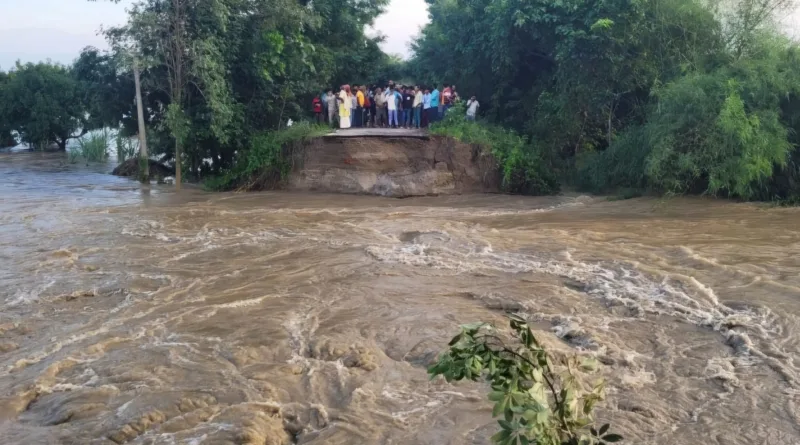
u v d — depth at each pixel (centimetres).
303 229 1678
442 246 1450
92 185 2598
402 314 1009
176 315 1016
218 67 2384
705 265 1248
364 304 1059
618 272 1226
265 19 2514
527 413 286
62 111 4050
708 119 1962
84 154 3644
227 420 688
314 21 2648
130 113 2791
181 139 2403
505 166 2334
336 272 1245
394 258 1347
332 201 2211
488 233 1586
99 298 1116
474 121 2583
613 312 1020
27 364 842
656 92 2111
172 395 741
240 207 2070
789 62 1978
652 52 2320
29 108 4041
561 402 315
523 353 323
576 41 2341
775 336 909
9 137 4316
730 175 1936
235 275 1238
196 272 1262
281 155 2467
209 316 1010
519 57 2714
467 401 726
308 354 872
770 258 1294
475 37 2811
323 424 693
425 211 2006
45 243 1512
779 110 1955
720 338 912
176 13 2341
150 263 1331
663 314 1001
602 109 2491
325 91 3067
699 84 1994
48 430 677
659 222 1712
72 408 715
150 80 2527
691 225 1659
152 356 857
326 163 2430
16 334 951
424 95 2739
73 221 1792
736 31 2161
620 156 2270
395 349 882
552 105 2536
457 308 1034
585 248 1413
